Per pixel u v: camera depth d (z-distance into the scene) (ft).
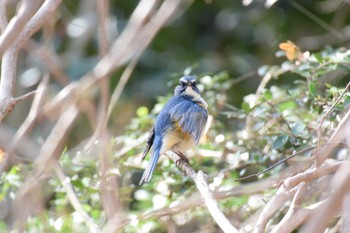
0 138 35.19
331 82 47.39
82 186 37.91
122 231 38.24
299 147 35.17
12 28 18.93
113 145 39.24
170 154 37.17
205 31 68.80
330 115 33.37
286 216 24.73
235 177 37.60
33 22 27.50
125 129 47.24
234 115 39.09
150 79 62.49
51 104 28.53
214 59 66.54
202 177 27.50
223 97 42.75
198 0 68.44
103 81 24.32
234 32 67.92
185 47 67.00
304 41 61.57
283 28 65.31
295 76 56.39
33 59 59.06
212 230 37.32
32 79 59.31
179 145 38.45
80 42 60.95
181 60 65.26
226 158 38.65
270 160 36.52
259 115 36.83
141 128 43.39
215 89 43.65
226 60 66.18
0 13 28.43
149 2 26.89
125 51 24.90
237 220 35.70
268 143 37.76
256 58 66.03
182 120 38.11
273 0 32.96
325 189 32.22
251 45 67.31
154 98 61.46
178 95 40.50
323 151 25.85
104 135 24.66
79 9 63.72
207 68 64.75
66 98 26.96
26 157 37.40
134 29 26.09
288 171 29.48
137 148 41.91
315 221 15.53
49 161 29.14
